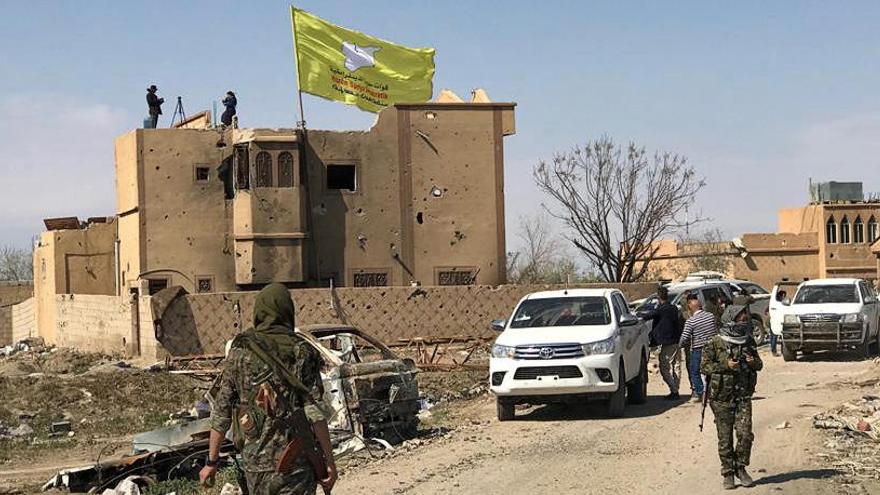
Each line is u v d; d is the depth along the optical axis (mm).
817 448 12531
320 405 6066
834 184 70812
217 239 35062
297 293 31172
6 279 84812
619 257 52281
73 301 37156
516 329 16750
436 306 32500
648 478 10938
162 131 34719
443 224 37094
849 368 23047
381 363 14883
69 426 19234
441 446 14008
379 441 14258
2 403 21953
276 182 34781
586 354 15656
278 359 5953
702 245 72062
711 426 14469
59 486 13547
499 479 11188
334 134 36000
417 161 36906
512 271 60188
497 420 16594
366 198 36312
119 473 13352
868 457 11945
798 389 19125
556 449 13117
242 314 29281
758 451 12445
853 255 68812
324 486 6082
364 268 36250
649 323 19000
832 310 25156
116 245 37844
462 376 24641
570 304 17141
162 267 34531
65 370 29797
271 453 5887
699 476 10969
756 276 69125
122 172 36188
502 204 37656
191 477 13172
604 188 51844
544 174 51719
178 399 22484
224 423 6055
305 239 35219
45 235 42219
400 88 38969
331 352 14797
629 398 17781
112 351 32594
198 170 35000
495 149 37594
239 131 34906
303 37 36625
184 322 28750
